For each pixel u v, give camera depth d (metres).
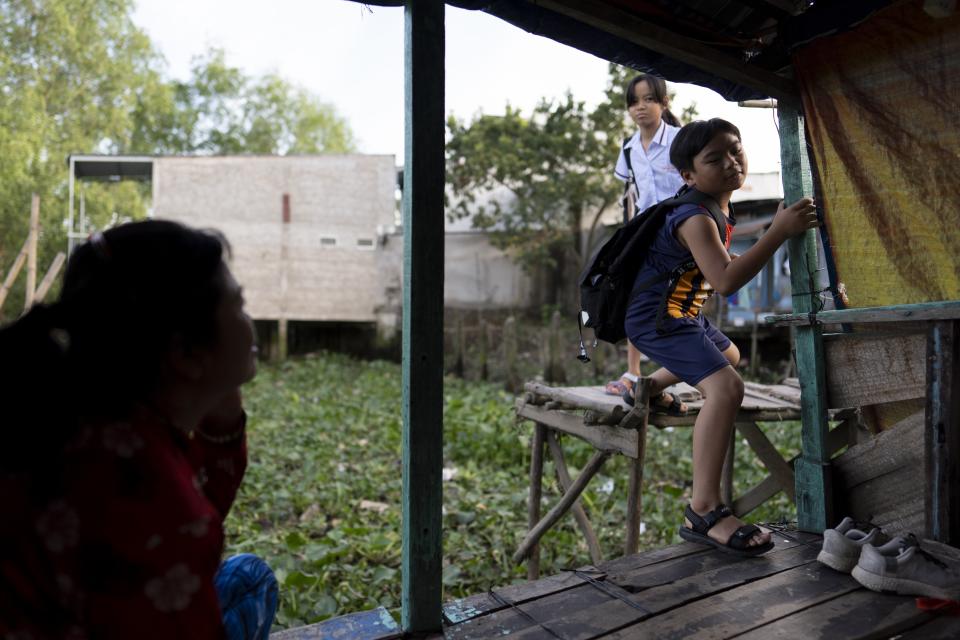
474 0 2.33
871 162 2.62
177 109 24.39
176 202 15.25
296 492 5.65
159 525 0.98
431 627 2.03
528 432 7.10
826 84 2.73
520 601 2.19
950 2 2.25
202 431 1.36
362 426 8.30
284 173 15.63
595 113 13.79
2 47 16.62
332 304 15.77
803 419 2.82
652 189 3.89
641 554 2.53
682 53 2.55
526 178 14.20
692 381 2.64
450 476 6.22
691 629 1.99
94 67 17.55
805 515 2.80
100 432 0.99
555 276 16.80
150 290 1.03
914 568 2.15
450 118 14.44
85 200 16.81
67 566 0.96
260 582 1.53
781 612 2.08
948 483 2.32
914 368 2.49
